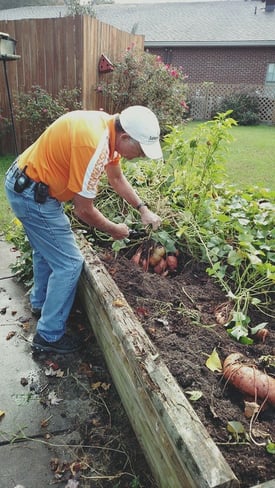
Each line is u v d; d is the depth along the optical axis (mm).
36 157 1866
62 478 1643
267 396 1509
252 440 1351
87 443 1799
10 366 2242
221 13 18766
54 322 2250
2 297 2891
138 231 2797
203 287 2340
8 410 1956
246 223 2525
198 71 16719
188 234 2664
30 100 6434
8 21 6309
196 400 1470
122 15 20047
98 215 1925
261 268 2193
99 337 2229
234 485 1049
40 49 6348
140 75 7316
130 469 1679
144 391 1457
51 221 1977
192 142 2756
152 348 1572
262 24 17031
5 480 1624
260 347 1830
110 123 1807
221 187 3150
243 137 10023
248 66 16094
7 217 4211
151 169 3285
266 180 5645
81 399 2035
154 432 1426
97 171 1735
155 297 2166
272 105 14211
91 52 6480
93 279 2117
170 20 18672
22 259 3078
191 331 1911
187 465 1136
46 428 1867
